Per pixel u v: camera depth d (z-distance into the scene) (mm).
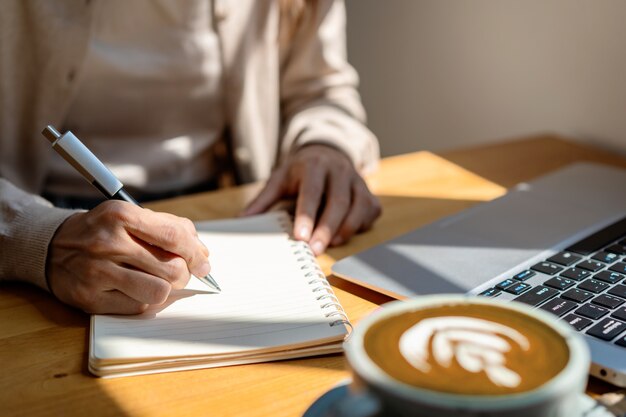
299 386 524
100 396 515
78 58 1056
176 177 1204
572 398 339
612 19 1130
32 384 533
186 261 637
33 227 686
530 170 1069
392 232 843
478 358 360
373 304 651
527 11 1240
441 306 408
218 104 1217
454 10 1360
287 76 1248
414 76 1477
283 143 1120
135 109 1153
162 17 1120
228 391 519
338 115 1115
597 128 1191
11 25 1047
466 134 1400
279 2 1202
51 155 1151
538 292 612
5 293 691
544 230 767
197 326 588
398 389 325
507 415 316
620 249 701
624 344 518
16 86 1075
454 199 952
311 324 584
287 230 797
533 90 1267
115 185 680
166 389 522
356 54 1603
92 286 616
